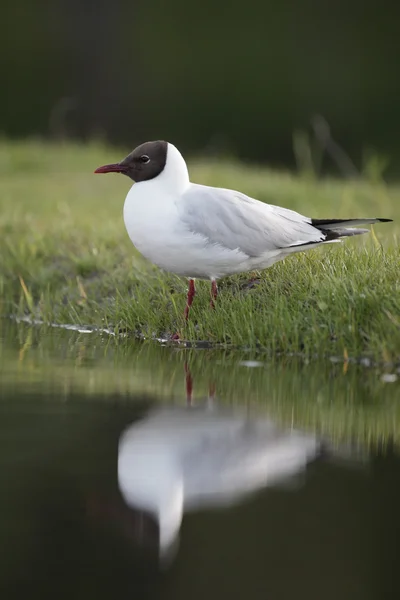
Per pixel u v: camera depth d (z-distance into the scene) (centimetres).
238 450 823
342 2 4275
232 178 2212
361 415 927
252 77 4169
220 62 4191
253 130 4097
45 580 612
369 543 662
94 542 665
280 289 1236
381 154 3834
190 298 1233
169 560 640
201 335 1220
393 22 4228
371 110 4091
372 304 1130
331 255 1300
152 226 1148
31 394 989
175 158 1162
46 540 660
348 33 4266
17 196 2144
